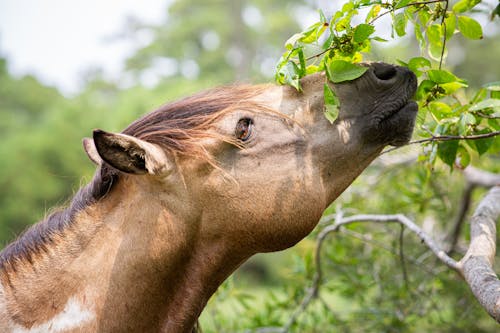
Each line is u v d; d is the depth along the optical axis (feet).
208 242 15.20
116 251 14.97
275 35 213.66
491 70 101.35
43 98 203.41
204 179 14.78
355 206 30.48
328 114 14.83
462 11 16.21
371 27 14.84
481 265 14.94
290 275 28.63
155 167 14.32
